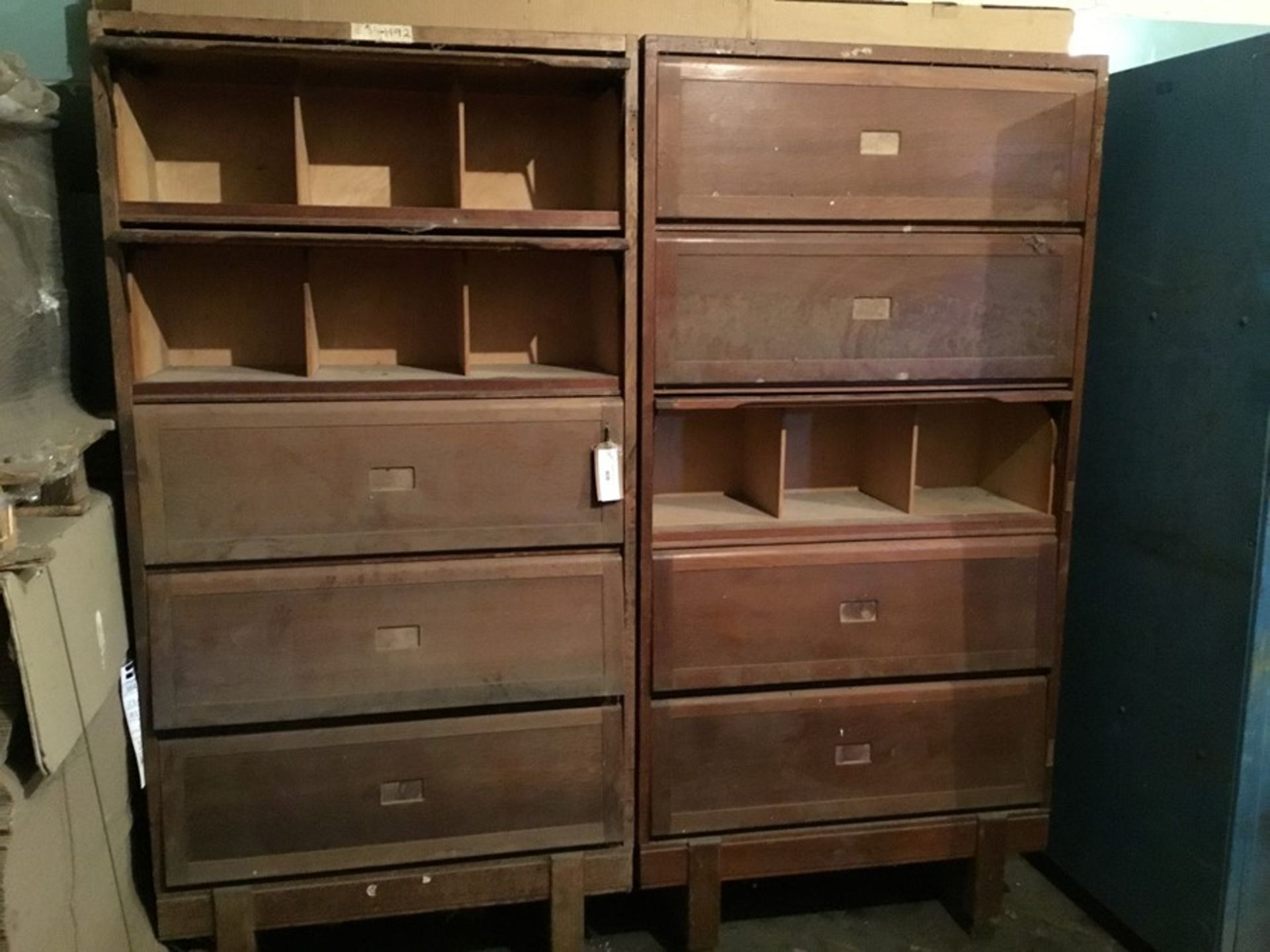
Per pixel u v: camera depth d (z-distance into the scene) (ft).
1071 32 5.85
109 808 4.57
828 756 5.49
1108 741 5.84
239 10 4.88
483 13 5.14
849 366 5.14
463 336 5.01
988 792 5.70
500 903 5.24
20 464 3.70
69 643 3.97
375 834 5.07
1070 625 6.14
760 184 4.92
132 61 4.61
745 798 5.44
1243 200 4.83
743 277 4.97
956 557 5.45
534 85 5.18
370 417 4.75
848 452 6.16
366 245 4.61
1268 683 4.92
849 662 5.43
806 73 4.88
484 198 5.46
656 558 5.15
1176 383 5.26
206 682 4.79
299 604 4.82
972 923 5.80
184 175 5.16
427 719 5.05
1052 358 5.35
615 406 4.95
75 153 5.26
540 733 5.15
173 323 5.23
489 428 4.86
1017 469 5.89
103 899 4.45
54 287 4.72
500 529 4.95
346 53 4.48
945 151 5.07
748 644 5.31
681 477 5.99
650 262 4.88
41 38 5.28
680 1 5.35
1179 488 5.26
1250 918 5.14
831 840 5.56
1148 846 5.55
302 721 4.94
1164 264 5.32
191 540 4.70
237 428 4.65
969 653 5.54
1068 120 5.16
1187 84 5.13
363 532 4.83
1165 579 5.38
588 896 5.82
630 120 4.75
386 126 5.32
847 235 5.05
